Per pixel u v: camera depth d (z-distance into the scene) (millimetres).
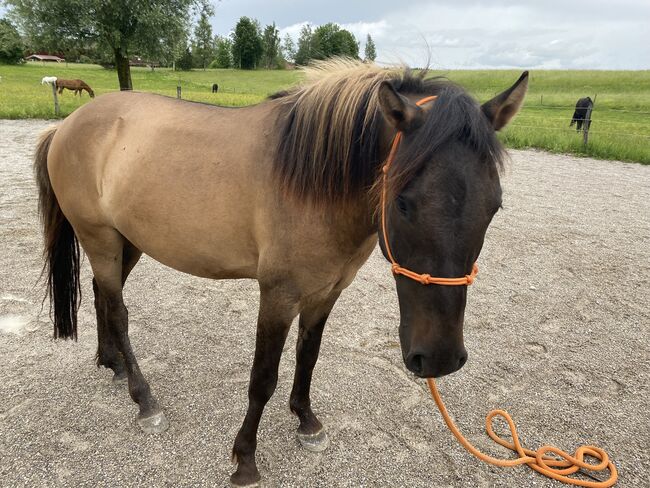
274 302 1956
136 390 2484
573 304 4152
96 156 2348
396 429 2555
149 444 2361
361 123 1729
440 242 1362
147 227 2227
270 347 2020
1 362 2963
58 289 2781
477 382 3014
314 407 2697
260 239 1948
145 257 4910
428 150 1358
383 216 1574
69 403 2625
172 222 2129
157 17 17734
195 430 2473
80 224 2488
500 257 5215
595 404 2838
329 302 2186
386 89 1453
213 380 2898
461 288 1415
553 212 6977
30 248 4836
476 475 2273
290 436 2471
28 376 2840
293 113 1880
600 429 2631
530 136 13320
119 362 2816
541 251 5410
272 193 1860
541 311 4012
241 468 2129
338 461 2314
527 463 2340
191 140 2096
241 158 1963
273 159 1864
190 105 2303
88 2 17344
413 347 1482
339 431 2520
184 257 2227
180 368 3006
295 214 1816
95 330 3422
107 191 2311
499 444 2484
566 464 2348
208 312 3783
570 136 13086
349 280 2121
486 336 3586
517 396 2893
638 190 8375
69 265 2789
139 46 18578
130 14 17797
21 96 18938
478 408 2766
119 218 2311
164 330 3463
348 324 3695
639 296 4332
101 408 2604
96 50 19312
